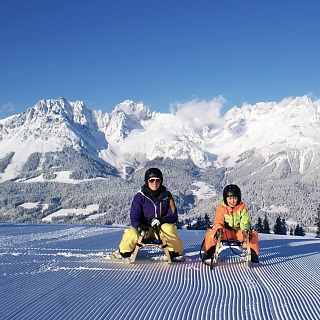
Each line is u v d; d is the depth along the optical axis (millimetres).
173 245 6031
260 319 3498
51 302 3914
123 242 6133
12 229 11992
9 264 5809
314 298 4215
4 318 3469
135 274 5172
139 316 3527
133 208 6234
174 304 3873
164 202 6277
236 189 6215
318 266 6152
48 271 5320
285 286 4699
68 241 8828
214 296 4176
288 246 8695
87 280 4820
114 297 4090
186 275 5164
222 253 6805
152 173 6195
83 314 3574
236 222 6297
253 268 5734
